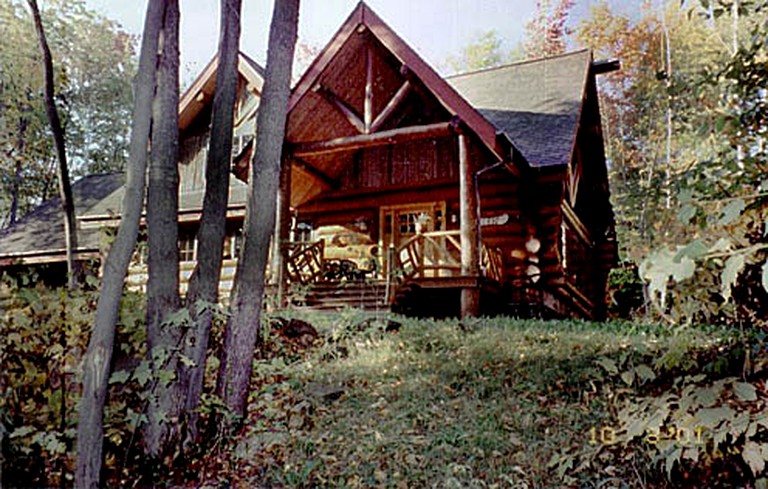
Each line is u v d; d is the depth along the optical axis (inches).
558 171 393.1
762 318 126.8
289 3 186.7
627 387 160.7
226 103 175.0
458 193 468.4
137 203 143.2
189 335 159.0
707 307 103.2
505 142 362.3
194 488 146.2
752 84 111.6
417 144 487.5
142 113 146.7
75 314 146.1
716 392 93.4
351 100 447.2
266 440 157.5
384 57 429.1
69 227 222.7
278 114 181.9
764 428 95.3
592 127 526.3
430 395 199.5
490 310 410.3
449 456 154.9
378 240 489.4
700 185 97.0
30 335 141.8
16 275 151.6
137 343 163.3
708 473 119.0
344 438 169.2
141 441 152.8
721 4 121.1
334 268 431.8
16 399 139.5
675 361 110.1
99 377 134.3
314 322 305.4
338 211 510.6
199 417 159.0
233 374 168.2
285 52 185.2
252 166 181.6
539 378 207.2
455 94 368.2
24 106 259.9
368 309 366.0
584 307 564.4
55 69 292.0
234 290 175.3
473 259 358.9
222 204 171.6
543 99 505.7
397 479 146.3
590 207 590.6
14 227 499.8
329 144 406.3
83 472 130.4
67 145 372.8
